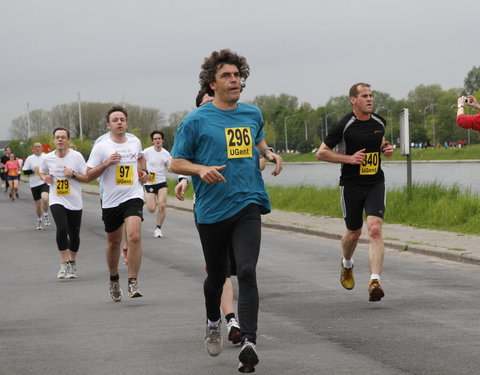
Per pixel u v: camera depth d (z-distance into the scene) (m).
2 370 7.57
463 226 20.42
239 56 7.48
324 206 28.14
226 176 7.28
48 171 14.27
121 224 11.59
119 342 8.62
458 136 161.12
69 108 162.50
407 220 22.22
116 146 11.95
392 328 8.90
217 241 7.34
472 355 7.57
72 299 11.77
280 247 17.95
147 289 12.48
